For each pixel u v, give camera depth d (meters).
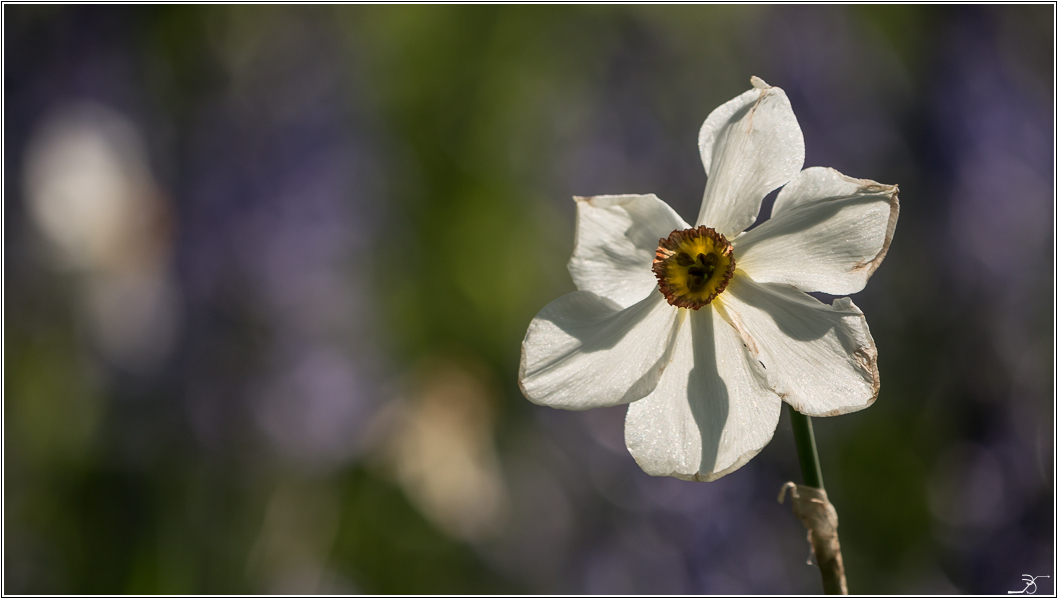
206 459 1.30
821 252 0.55
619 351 0.56
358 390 1.38
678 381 0.56
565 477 1.40
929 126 1.42
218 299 1.36
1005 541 1.27
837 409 0.55
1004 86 1.41
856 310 0.55
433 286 1.46
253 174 1.41
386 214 1.49
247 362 1.35
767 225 0.56
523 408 1.42
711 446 0.55
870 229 0.55
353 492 1.29
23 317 1.23
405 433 1.29
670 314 0.56
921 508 1.35
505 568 1.28
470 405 1.33
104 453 1.26
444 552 1.25
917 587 1.30
